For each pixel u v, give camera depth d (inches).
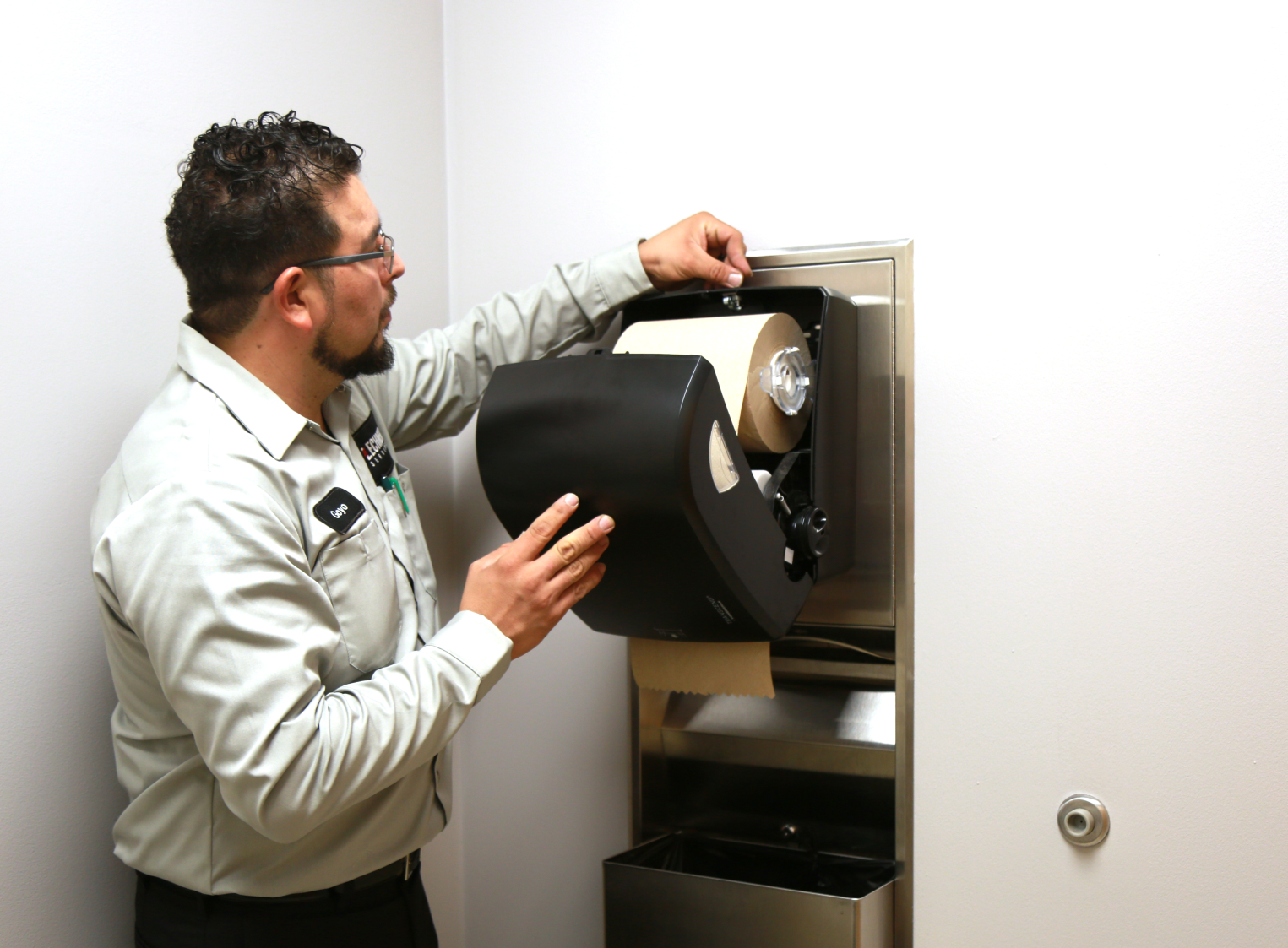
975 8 49.1
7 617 41.3
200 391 39.3
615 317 58.7
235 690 34.2
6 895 41.4
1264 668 45.7
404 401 51.7
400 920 45.6
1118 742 48.5
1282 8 43.8
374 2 58.2
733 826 57.0
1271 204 44.4
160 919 42.2
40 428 42.4
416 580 46.3
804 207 53.4
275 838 35.3
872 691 53.5
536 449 39.2
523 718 63.5
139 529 35.9
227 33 49.9
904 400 51.1
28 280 41.8
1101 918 49.2
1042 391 48.9
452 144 63.6
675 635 44.6
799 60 53.2
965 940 51.9
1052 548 49.2
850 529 50.9
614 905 51.2
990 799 51.1
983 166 49.4
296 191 38.1
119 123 45.2
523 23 60.7
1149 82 46.1
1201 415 46.1
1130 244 46.9
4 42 40.7
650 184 57.5
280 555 36.1
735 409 41.3
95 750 44.9
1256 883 46.3
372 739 35.8
